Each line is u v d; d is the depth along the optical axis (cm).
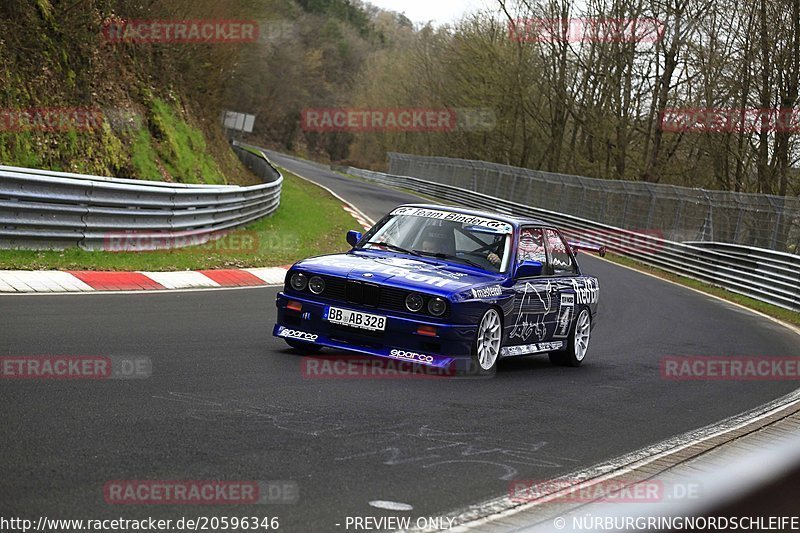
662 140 4797
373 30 15025
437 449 560
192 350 838
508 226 962
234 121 5675
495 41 5766
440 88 7119
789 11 3531
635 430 704
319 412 630
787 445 208
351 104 11656
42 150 1919
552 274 1016
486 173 5375
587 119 5150
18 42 1991
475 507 432
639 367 1111
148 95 2580
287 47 10962
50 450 470
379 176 7069
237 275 1573
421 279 845
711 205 3017
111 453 475
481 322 854
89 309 1030
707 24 4059
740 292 2622
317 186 4631
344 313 840
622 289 2253
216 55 3784
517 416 703
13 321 891
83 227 1480
